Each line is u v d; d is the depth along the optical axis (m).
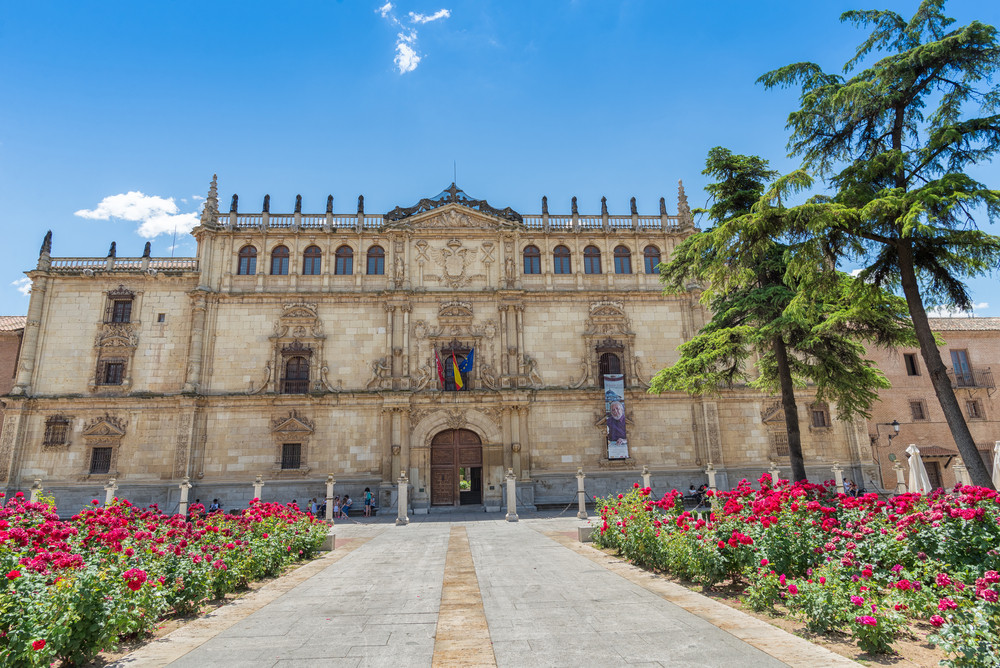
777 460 42.00
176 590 11.16
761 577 10.72
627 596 12.16
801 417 42.75
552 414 41.94
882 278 20.22
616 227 46.47
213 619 11.00
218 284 42.81
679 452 41.94
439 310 43.19
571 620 10.45
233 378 41.16
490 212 45.88
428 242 44.66
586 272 45.72
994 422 43.06
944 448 41.66
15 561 9.09
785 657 8.17
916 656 8.05
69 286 42.16
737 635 9.22
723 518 13.31
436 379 42.03
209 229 43.06
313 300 42.81
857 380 24.08
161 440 39.72
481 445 41.66
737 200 26.30
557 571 15.42
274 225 44.44
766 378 28.28
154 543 12.30
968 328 44.53
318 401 40.81
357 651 8.97
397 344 42.34
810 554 11.61
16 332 43.88
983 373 43.78
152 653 8.97
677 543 13.63
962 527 10.51
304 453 40.06
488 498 40.25
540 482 40.81
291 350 41.69
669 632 9.51
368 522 33.59
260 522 17.12
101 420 39.59
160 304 42.31
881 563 11.09
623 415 41.12
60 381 40.47
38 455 39.06
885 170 19.31
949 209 16.03
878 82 18.94
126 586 9.32
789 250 20.39
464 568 16.50
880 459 42.28
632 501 18.39
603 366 43.69
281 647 9.23
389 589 13.70
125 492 38.53
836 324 22.27
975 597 8.30
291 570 16.58
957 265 18.22
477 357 42.84
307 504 39.16
